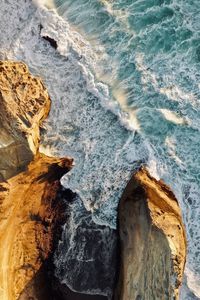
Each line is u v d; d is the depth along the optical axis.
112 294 18.31
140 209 17.61
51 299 17.95
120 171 19.75
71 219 19.05
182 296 18.56
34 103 18.62
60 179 19.16
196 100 20.64
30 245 17.94
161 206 17.81
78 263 18.67
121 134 20.25
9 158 17.41
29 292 17.39
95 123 20.38
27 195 17.89
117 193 19.53
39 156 18.62
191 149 20.06
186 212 19.27
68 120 20.36
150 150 19.97
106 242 18.91
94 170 19.80
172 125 20.38
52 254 18.41
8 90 18.30
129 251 17.59
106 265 18.67
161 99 20.69
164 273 16.08
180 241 16.84
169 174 19.70
